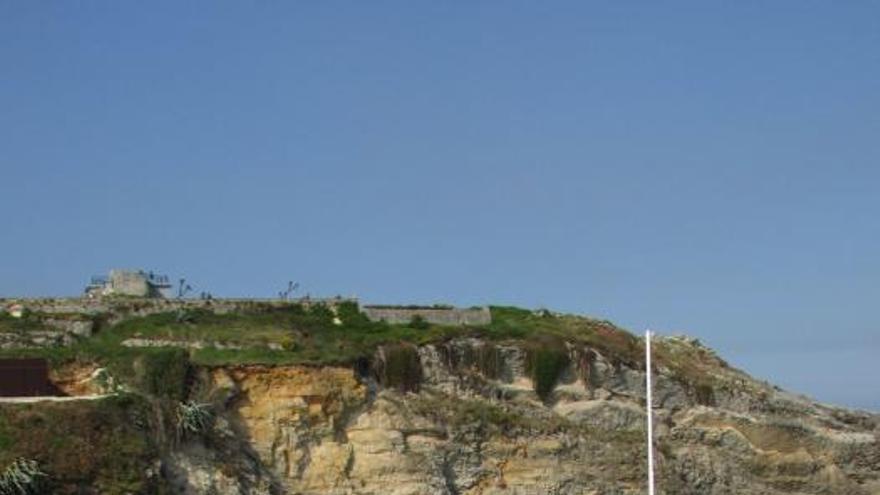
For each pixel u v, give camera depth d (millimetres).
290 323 75625
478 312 82562
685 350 92062
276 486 68375
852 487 89000
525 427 76312
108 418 62562
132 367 67312
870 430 94500
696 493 81312
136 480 61094
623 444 79250
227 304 76000
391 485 70938
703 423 84562
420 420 73125
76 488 59469
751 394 88500
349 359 72000
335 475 70062
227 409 68688
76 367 67375
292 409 69688
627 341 86250
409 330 77938
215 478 64938
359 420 71750
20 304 72125
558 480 75875
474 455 74188
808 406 92188
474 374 77500
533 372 79312
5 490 57281
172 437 64938
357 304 79312
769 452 86562
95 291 80625
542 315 86625
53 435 60531
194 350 70000
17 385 65500
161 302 74625
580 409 79500
